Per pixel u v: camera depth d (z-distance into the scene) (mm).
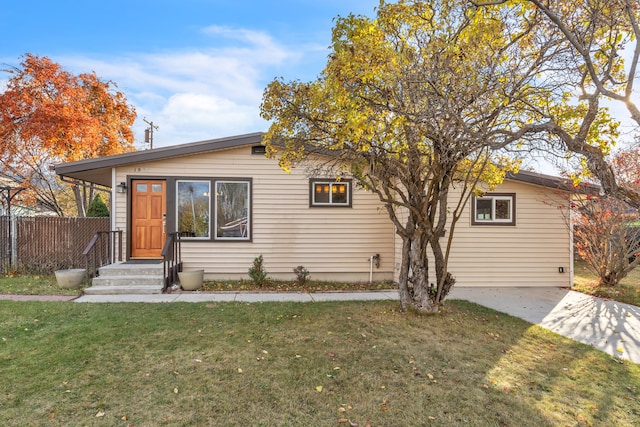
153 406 2912
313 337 4578
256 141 8711
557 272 8547
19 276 8805
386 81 4332
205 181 8797
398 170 5449
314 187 9047
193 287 7719
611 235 8156
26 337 4391
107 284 7430
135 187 8797
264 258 8930
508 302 6898
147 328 4824
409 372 3641
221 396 3096
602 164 3580
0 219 9141
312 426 2699
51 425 2629
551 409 2996
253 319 5332
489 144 3973
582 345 4523
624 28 3984
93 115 15094
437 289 5777
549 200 8492
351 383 3381
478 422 2791
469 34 4414
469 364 3867
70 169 8219
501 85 4289
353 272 9117
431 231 5668
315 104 5023
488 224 8484
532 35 4711
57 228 9336
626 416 2918
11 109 12453
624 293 7637
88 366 3611
